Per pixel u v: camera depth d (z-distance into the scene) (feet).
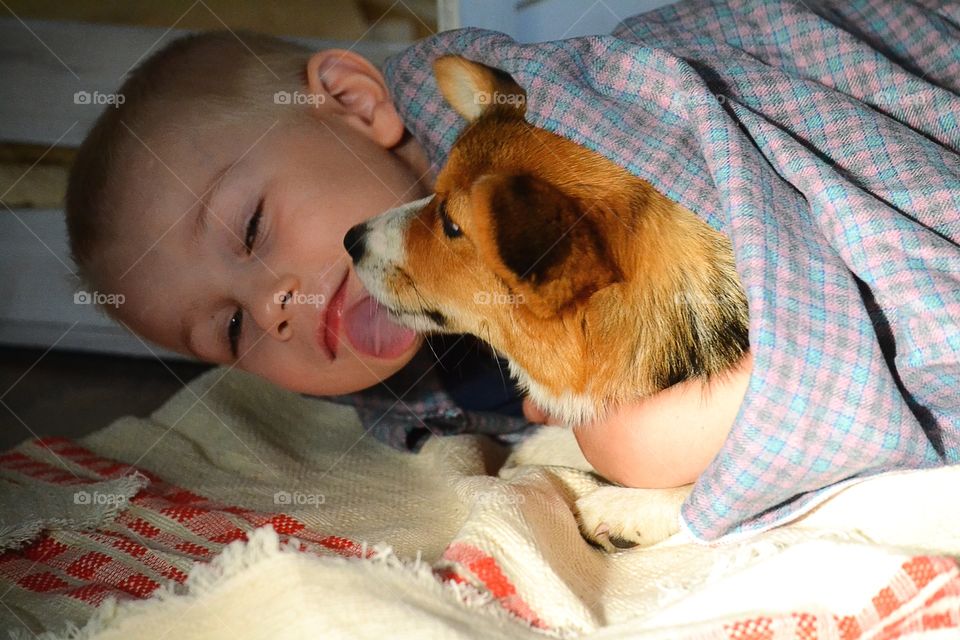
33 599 4.54
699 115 4.46
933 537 3.81
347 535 4.98
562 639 3.60
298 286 5.71
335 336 5.78
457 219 4.82
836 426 3.90
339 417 7.17
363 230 5.24
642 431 4.67
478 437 6.36
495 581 3.83
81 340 8.71
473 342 6.48
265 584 3.59
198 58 6.13
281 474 6.17
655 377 4.57
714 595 3.52
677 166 4.57
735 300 4.49
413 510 5.37
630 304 4.56
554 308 4.59
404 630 3.30
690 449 4.63
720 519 4.18
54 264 8.52
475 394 6.63
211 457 6.48
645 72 4.75
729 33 5.61
